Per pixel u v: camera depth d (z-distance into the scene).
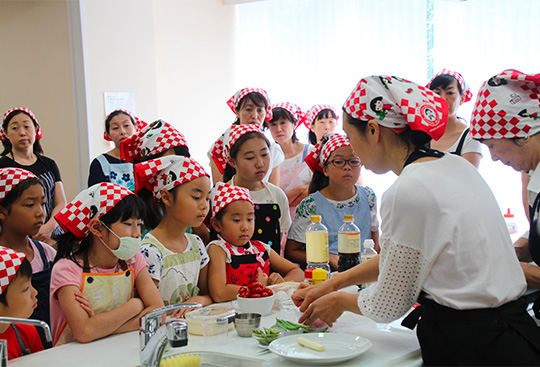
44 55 3.80
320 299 1.46
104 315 1.56
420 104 1.30
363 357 1.31
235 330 1.59
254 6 4.73
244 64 4.85
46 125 3.85
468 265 1.18
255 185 2.48
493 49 3.85
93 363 1.34
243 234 2.05
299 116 3.57
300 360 1.25
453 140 3.05
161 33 4.38
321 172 2.63
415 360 1.32
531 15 3.72
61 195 3.37
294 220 2.57
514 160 1.60
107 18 3.87
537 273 1.49
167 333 1.22
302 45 4.57
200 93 4.68
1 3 3.84
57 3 3.73
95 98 3.82
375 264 1.53
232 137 2.42
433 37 4.11
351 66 4.40
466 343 1.17
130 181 3.36
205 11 4.66
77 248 1.65
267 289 1.74
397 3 4.18
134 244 1.63
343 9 4.40
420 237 1.22
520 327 1.18
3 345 1.22
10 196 1.91
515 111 1.53
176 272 1.88
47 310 2.02
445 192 1.21
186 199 1.88
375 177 4.37
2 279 1.39
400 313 1.30
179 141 2.36
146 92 4.14
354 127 1.39
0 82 3.90
